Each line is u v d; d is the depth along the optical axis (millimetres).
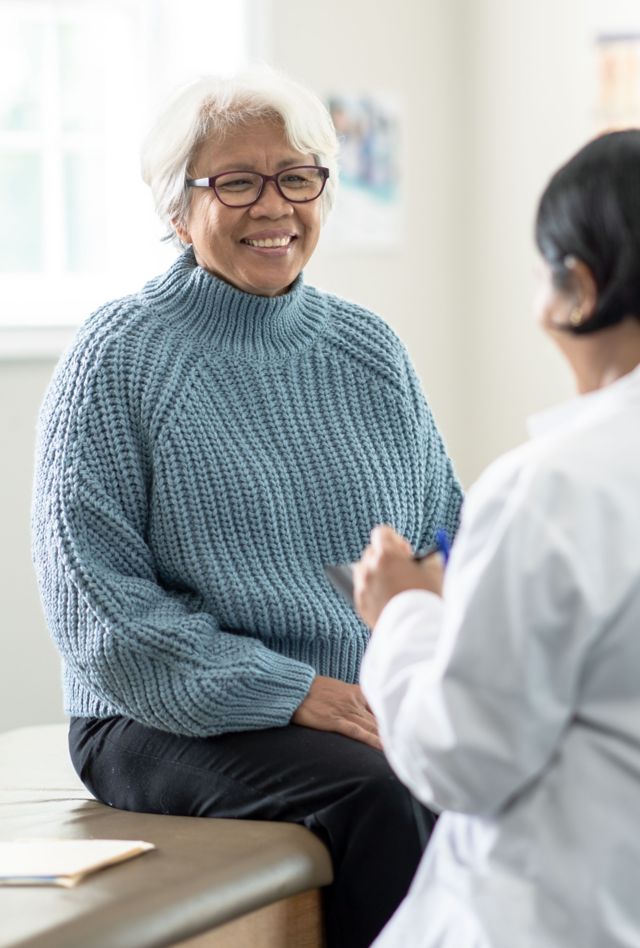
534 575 1530
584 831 1600
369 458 2943
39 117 4852
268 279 2875
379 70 5297
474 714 1569
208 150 2863
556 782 1627
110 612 2680
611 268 1628
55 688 4602
